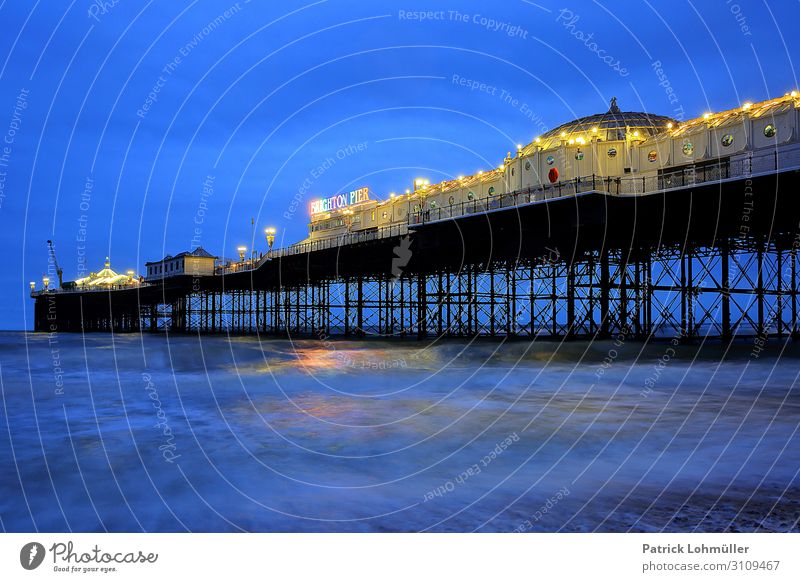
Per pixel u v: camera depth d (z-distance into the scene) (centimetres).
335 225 8375
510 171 4975
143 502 930
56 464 1165
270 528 820
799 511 840
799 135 3450
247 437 1429
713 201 3431
